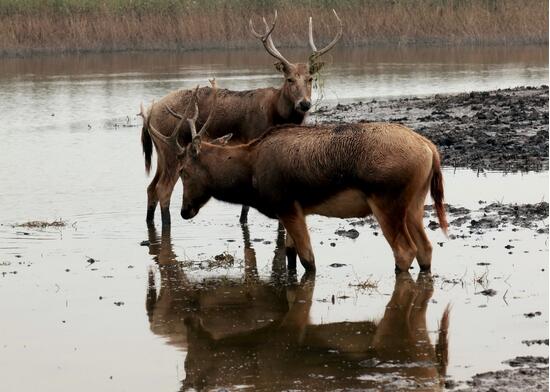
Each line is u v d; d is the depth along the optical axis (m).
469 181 54.78
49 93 107.62
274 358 29.61
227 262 41.00
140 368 29.12
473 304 33.72
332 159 36.81
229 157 39.88
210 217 49.84
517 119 75.12
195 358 29.89
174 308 35.00
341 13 162.38
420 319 32.56
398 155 36.03
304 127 38.16
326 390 26.70
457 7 165.00
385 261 39.94
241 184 39.84
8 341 31.64
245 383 27.59
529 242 41.38
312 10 159.75
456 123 75.06
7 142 76.06
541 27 162.62
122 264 41.03
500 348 29.34
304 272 39.06
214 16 161.75
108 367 29.30
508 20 163.25
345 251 41.72
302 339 31.28
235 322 33.31
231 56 149.25
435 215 46.97
